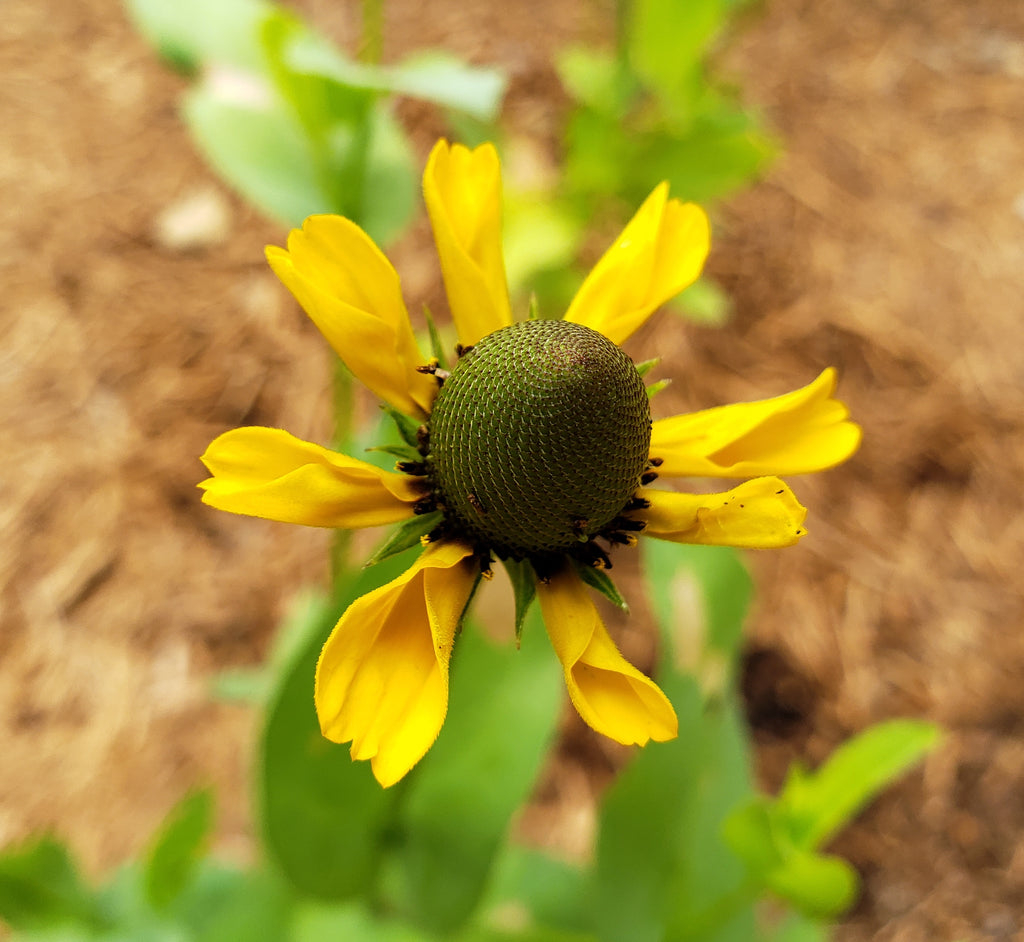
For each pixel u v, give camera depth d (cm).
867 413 38
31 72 42
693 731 23
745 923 23
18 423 34
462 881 22
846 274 42
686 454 17
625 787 23
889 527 36
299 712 21
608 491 16
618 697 16
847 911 29
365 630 16
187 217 39
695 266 17
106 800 28
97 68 42
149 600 32
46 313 36
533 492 16
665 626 24
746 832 19
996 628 34
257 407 35
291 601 32
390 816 21
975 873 30
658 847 23
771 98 47
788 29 50
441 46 44
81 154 40
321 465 16
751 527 16
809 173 45
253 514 16
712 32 32
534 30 46
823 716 32
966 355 40
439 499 17
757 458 17
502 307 18
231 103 24
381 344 17
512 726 22
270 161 24
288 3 45
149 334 36
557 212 35
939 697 32
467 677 22
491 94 21
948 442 38
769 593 34
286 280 16
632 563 34
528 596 17
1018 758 32
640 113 40
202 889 24
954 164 46
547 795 30
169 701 30
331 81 22
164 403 35
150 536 33
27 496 33
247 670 31
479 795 22
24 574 31
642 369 18
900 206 44
